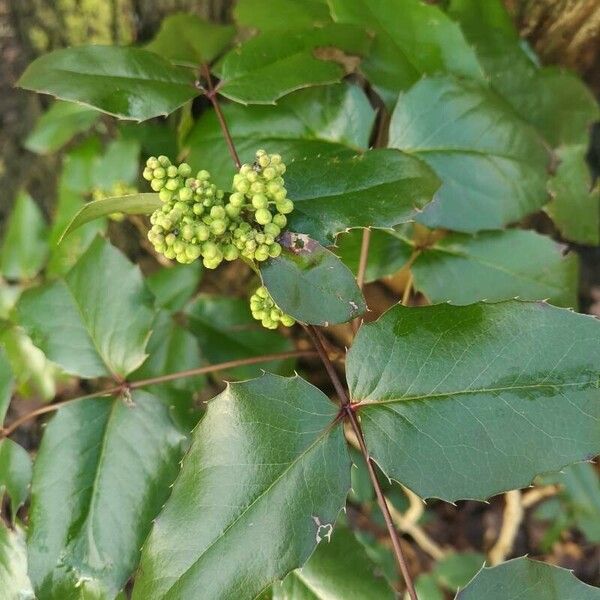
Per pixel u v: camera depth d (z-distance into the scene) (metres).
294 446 0.18
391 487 0.35
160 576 0.17
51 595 0.19
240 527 0.17
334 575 0.21
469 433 0.17
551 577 0.17
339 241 0.23
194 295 0.32
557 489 0.33
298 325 0.32
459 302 0.22
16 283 0.29
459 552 0.35
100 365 0.22
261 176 0.17
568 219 0.27
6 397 0.22
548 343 0.17
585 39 0.28
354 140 0.23
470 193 0.22
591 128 0.32
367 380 0.18
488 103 0.22
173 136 0.27
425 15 0.23
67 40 0.29
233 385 0.18
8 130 0.32
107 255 0.22
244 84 0.22
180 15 0.24
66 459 0.20
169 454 0.20
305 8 0.24
